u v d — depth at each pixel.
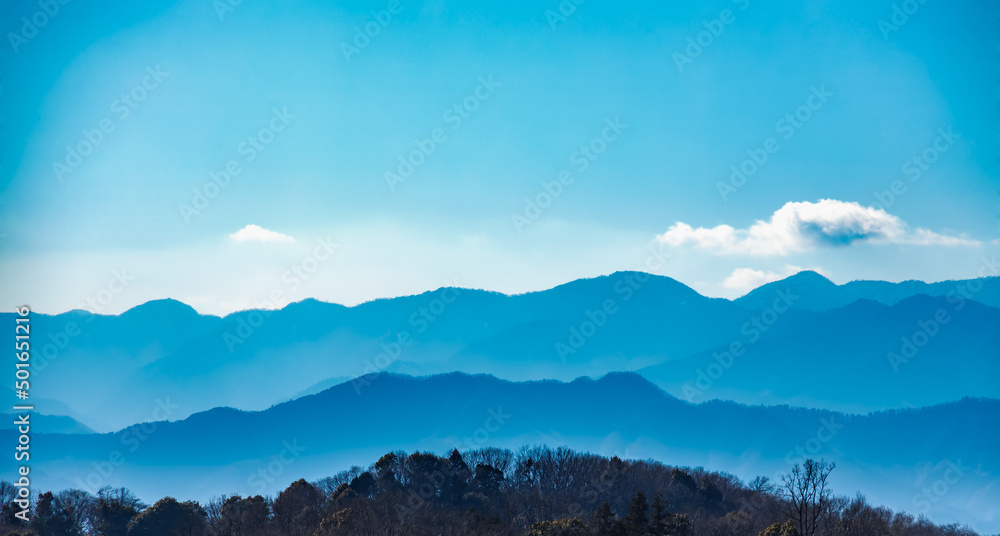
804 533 134.38
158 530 155.50
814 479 155.50
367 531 137.50
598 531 129.88
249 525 156.00
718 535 143.62
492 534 141.50
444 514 153.00
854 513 155.50
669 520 131.00
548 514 161.88
